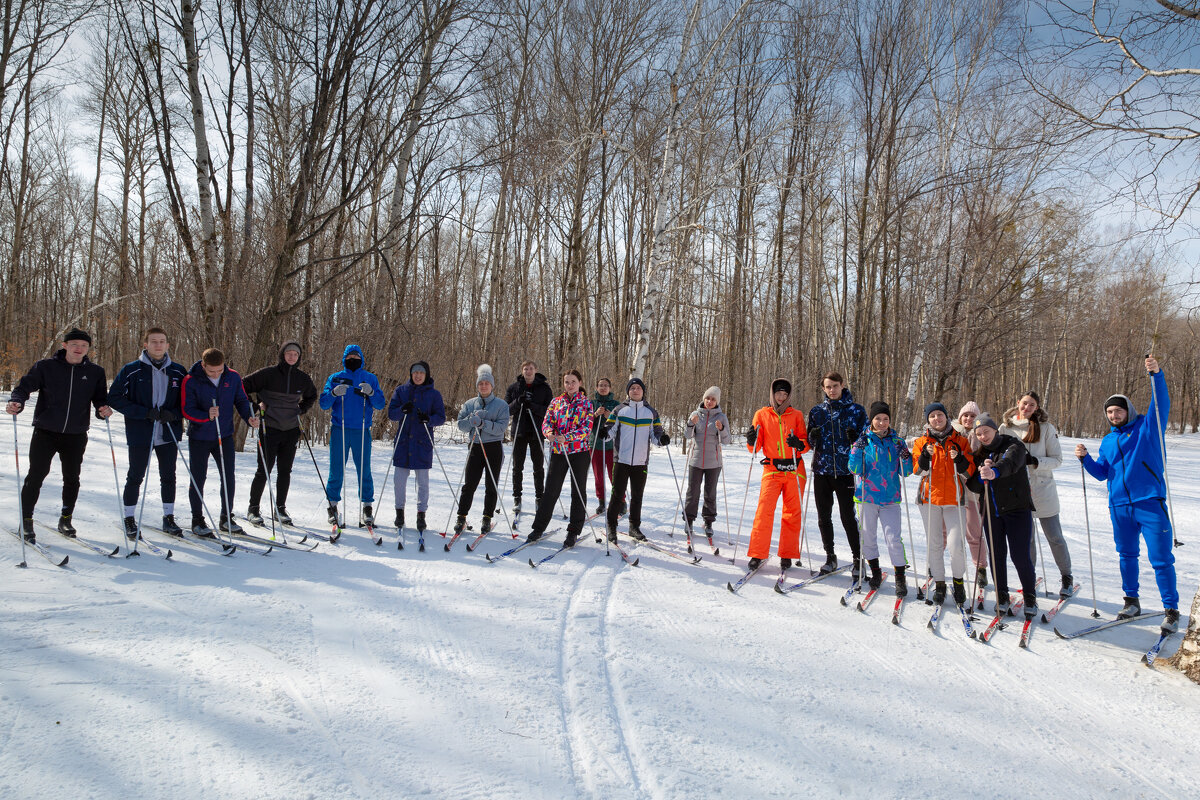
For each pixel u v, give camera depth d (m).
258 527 6.03
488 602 4.39
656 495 9.50
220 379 5.65
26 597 3.78
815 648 4.00
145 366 5.24
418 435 6.10
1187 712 3.44
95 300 26.89
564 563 5.54
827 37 16.50
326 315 12.66
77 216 27.33
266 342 9.36
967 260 16.53
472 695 3.09
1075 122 5.07
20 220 20.95
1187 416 46.09
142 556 4.81
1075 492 11.30
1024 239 15.95
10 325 19.88
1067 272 15.90
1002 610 4.82
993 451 4.70
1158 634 4.54
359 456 6.34
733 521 7.89
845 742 2.94
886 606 4.94
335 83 9.12
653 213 16.95
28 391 4.87
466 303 25.17
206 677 3.01
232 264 10.59
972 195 15.55
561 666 3.51
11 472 7.35
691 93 11.31
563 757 2.65
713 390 6.84
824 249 24.00
